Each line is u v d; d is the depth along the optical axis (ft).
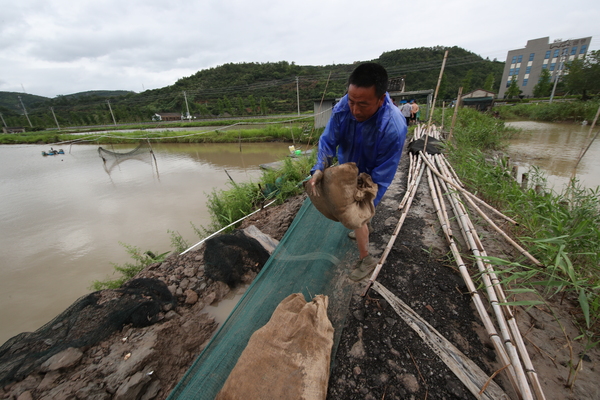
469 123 35.35
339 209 6.07
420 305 7.07
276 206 18.13
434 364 5.64
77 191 37.60
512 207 11.21
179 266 11.32
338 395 5.31
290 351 5.09
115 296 8.93
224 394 4.74
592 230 6.93
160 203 30.14
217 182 36.42
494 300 6.15
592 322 6.16
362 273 7.65
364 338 6.31
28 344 7.38
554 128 50.16
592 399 4.82
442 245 9.39
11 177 48.39
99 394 6.05
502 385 5.14
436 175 14.74
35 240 23.99
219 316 9.13
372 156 7.04
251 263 10.51
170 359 7.40
